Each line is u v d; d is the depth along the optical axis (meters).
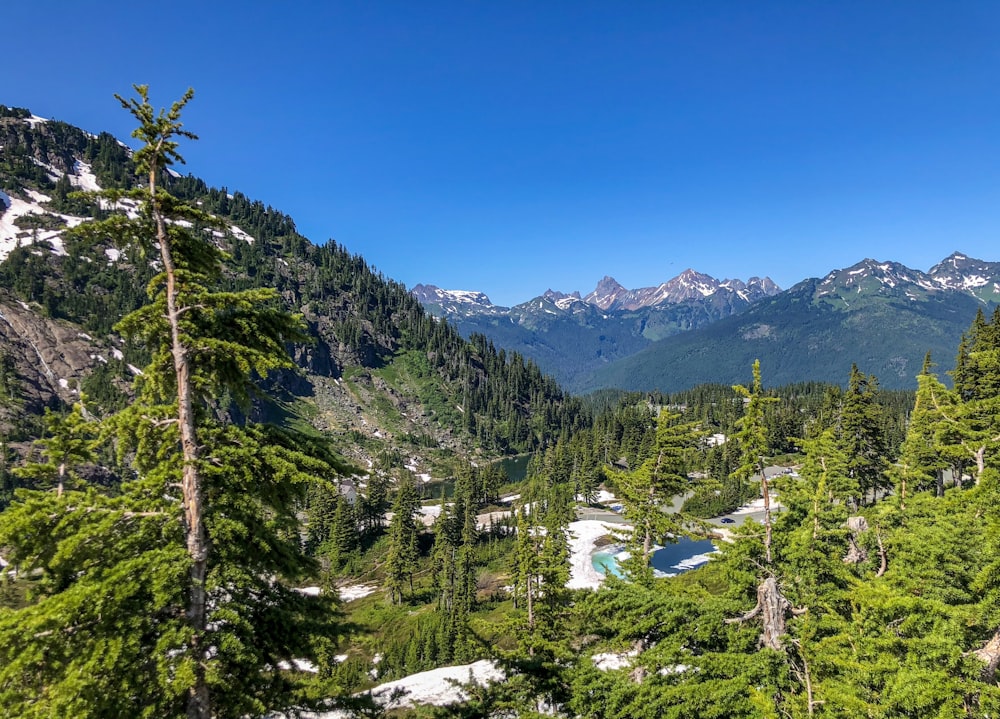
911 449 32.62
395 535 74.88
